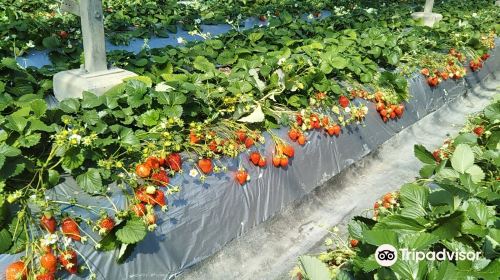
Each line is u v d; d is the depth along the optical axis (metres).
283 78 5.31
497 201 3.16
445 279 2.34
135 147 3.91
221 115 4.91
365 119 6.39
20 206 3.28
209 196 4.21
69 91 4.76
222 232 4.30
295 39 8.11
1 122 3.56
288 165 5.09
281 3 11.86
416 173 6.37
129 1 10.61
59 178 3.62
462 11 12.73
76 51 6.92
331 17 10.02
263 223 4.74
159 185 3.86
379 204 4.28
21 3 9.48
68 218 3.28
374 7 13.73
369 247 2.94
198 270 4.05
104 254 3.39
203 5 10.91
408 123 7.37
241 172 4.47
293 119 5.27
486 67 10.34
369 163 6.41
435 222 2.91
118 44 8.00
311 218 5.21
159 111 4.34
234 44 7.45
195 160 4.24
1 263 3.03
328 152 5.68
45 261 2.96
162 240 3.79
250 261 4.43
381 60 7.64
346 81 6.52
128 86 4.37
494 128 4.74
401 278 2.44
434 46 8.76
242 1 11.95
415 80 7.68
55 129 3.70
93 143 3.70
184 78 5.09
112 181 3.77
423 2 16.03
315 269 2.88
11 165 3.33
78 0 4.59
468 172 3.78
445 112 8.50
